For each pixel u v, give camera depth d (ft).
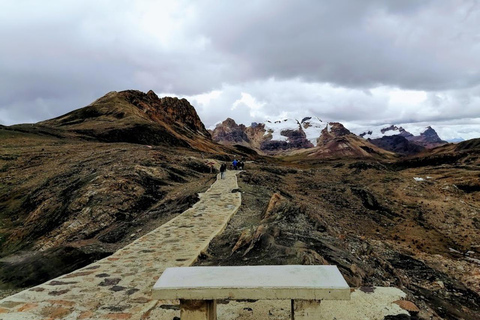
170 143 212.23
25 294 18.28
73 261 37.24
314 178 113.19
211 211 44.45
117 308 16.57
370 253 35.58
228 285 11.36
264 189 69.41
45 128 185.88
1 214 70.64
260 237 28.48
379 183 109.70
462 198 104.78
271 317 15.20
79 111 243.40
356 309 16.07
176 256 25.90
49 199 67.36
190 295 11.34
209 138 404.36
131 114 240.94
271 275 12.29
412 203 90.27
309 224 38.01
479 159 196.54
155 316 15.72
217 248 29.68
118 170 75.61
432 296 35.60
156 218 49.96
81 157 106.52
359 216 79.20
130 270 22.63
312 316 11.38
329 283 11.44
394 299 17.34
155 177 76.48
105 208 57.67
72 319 15.30
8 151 121.29
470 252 61.11
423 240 67.26
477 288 42.11
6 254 51.24
